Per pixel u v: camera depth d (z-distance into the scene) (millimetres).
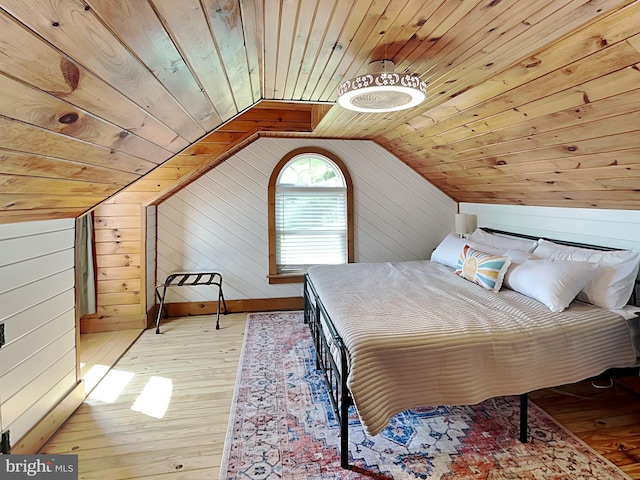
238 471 1754
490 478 1699
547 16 1386
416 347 1760
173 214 4078
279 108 3730
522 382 1844
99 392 2492
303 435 2021
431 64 1891
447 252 3652
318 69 2002
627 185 2211
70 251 2273
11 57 752
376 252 4473
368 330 1861
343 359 1749
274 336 3502
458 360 1780
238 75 1870
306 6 1354
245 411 2256
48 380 2020
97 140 1396
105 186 2047
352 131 3775
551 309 2176
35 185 1437
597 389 2512
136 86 1242
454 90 2270
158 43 1110
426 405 1730
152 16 971
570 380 1908
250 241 4219
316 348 2791
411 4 1344
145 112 1485
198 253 4145
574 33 1474
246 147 4129
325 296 2592
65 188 1688
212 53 1428
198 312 4184
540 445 1924
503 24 1470
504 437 1992
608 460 1813
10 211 1545
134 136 1640
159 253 4074
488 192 3715
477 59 1824
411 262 3854
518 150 2594
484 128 2604
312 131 3791
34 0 665
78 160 1457
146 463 1816
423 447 1914
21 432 1780
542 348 1889
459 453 1867
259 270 4266
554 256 2721
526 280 2467
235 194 4156
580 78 1690
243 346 3279
